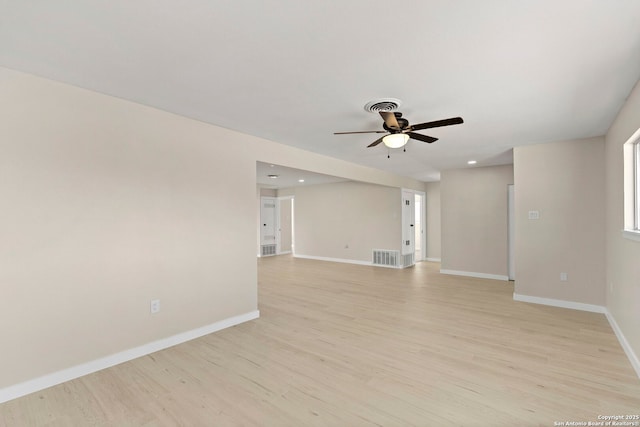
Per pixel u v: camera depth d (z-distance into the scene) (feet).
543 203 14.44
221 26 5.55
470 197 21.38
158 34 5.81
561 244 14.08
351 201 27.27
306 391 7.44
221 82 7.82
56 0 4.82
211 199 11.28
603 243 13.16
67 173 8.02
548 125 11.44
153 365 8.76
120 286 8.96
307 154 15.58
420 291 17.24
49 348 7.70
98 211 8.56
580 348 9.73
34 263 7.50
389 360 9.00
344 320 12.49
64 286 7.95
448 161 18.69
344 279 20.44
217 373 8.30
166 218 10.00
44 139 7.67
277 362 8.91
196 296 10.78
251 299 12.65
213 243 11.34
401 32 5.72
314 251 29.84
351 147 14.79
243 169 12.39
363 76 7.47
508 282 19.47
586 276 13.58
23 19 5.33
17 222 7.29
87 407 6.87
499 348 9.77
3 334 7.08
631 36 5.81
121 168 9.00
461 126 11.50
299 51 6.39
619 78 7.57
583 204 13.56
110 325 8.74
